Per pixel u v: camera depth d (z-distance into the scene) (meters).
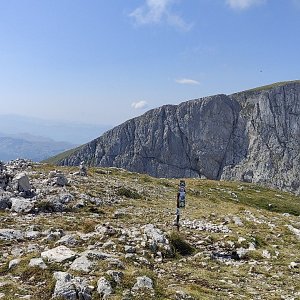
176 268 19.47
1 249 18.17
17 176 34.28
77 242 19.92
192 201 53.56
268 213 47.84
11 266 14.78
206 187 109.75
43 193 34.16
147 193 49.16
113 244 20.02
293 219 44.97
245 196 117.19
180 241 24.05
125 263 16.69
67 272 14.23
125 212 32.72
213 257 23.42
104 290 12.88
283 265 23.23
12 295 12.20
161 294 13.61
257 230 32.22
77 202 32.59
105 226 23.81
